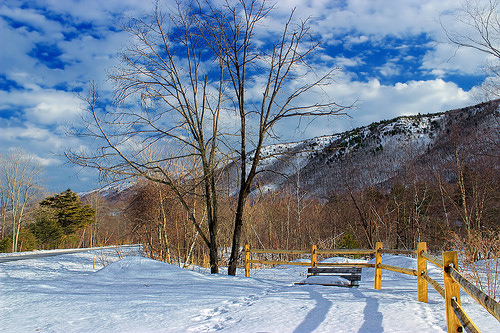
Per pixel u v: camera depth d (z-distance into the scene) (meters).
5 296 8.01
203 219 20.28
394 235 28.09
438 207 27.94
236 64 13.09
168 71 13.43
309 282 9.23
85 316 6.18
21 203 49.34
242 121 13.21
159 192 20.25
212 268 13.58
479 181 21.81
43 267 19.25
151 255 23.00
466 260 9.45
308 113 12.69
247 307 6.48
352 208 29.75
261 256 25.17
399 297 6.86
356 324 5.02
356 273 9.26
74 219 58.28
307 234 28.83
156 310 6.42
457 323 3.96
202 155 13.70
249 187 13.17
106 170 11.96
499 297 6.92
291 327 5.09
